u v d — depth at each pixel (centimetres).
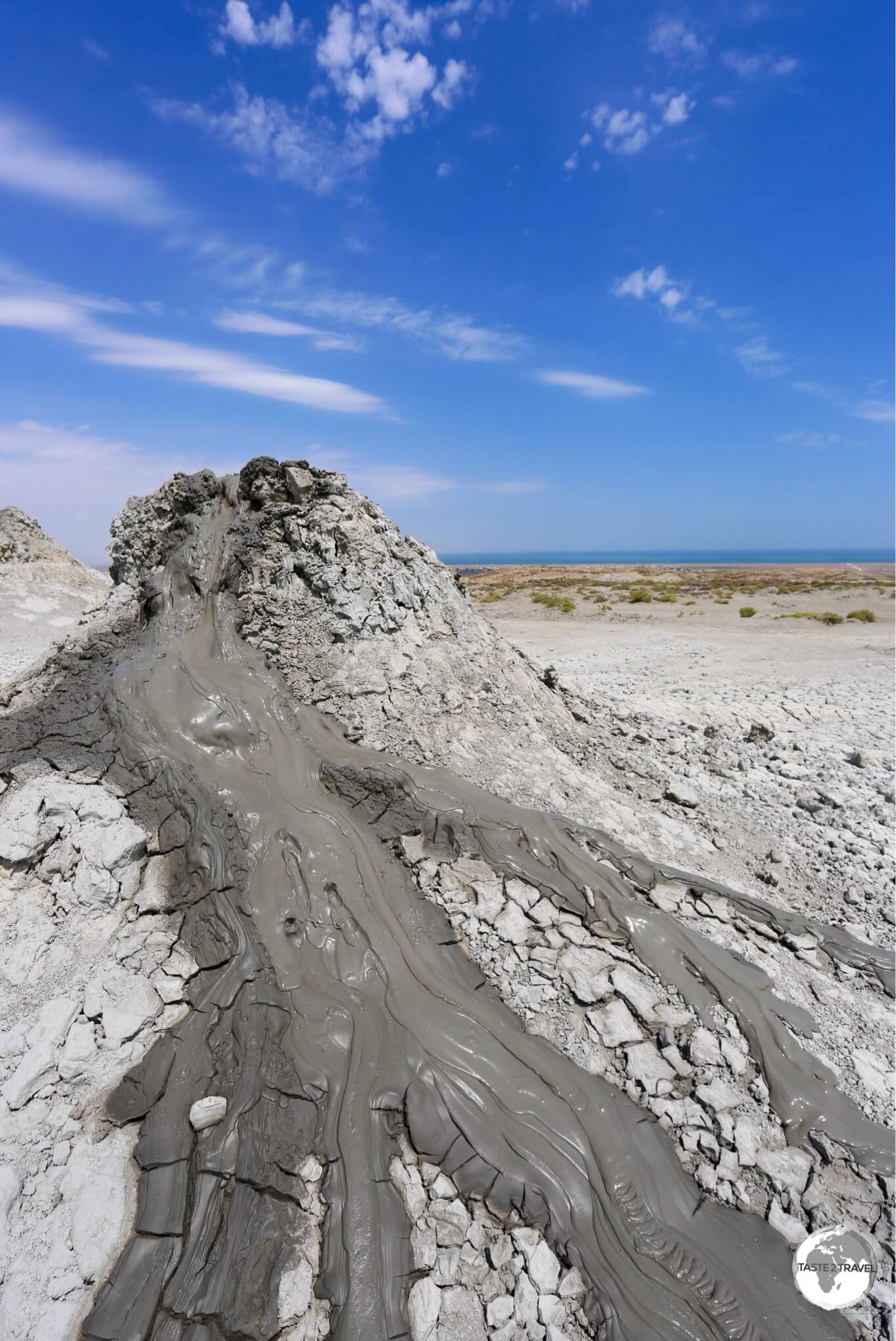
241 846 559
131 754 621
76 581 2923
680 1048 472
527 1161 402
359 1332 331
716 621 3089
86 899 533
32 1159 408
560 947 527
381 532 834
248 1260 361
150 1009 480
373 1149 405
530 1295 350
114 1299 351
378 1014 472
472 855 591
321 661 736
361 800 623
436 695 748
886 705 1509
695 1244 372
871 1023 520
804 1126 433
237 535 789
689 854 681
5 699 764
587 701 1047
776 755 1075
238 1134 413
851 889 679
